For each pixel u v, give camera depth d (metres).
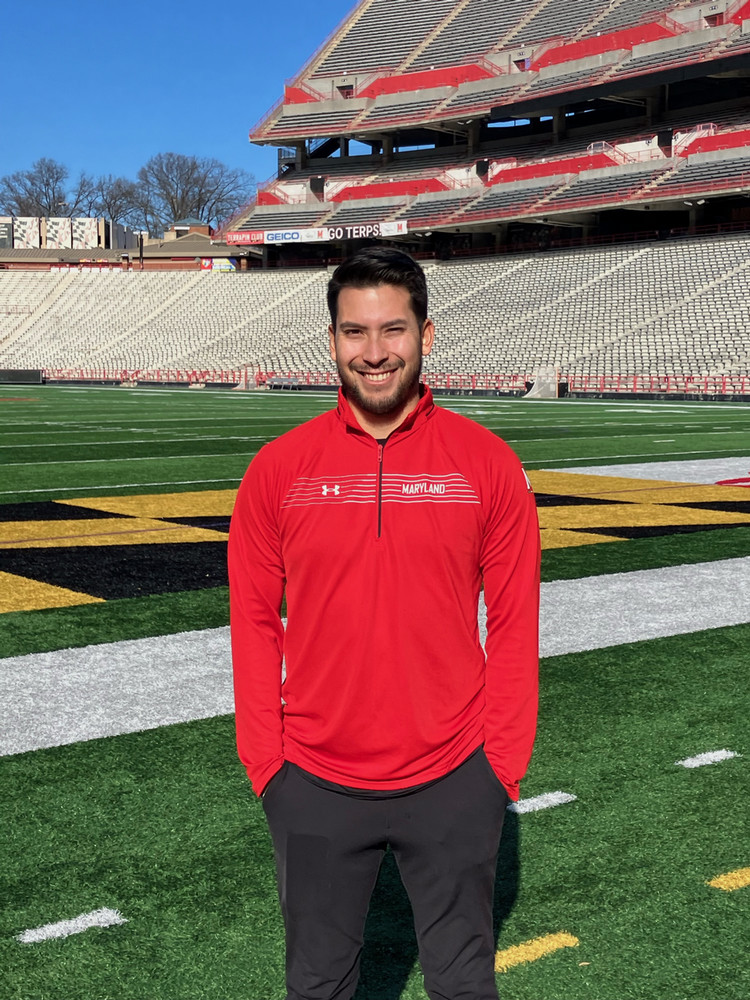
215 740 4.13
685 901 2.90
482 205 44.62
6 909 2.82
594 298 38.59
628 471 13.97
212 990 2.46
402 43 52.12
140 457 15.68
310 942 1.95
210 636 5.71
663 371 33.81
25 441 18.28
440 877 1.92
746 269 35.34
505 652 1.95
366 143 55.03
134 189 84.12
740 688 4.86
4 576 7.22
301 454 1.95
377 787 1.90
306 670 1.94
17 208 83.38
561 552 8.27
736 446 17.59
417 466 1.91
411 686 1.88
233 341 47.12
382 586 1.88
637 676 5.03
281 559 1.98
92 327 51.06
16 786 3.67
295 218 50.75
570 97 41.84
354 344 1.91
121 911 2.81
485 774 1.94
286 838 1.93
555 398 34.38
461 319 41.78
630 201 39.09
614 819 3.43
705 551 8.34
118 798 3.57
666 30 41.34
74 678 4.93
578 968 2.57
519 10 49.31
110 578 7.16
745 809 3.52
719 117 40.22
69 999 2.41
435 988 1.95
